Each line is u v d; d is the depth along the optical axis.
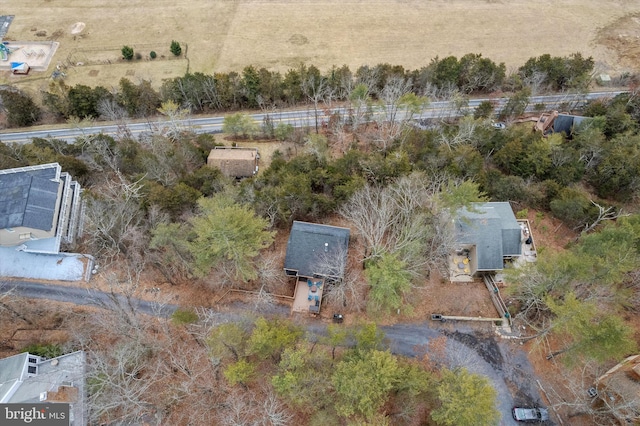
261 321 34.34
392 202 42.16
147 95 74.88
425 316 42.91
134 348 35.69
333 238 45.34
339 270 41.00
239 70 87.50
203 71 87.44
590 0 108.75
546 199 52.75
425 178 48.09
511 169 58.34
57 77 85.44
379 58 91.12
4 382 34.41
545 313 42.03
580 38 97.81
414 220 40.97
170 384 36.81
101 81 84.81
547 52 94.31
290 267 44.66
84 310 42.44
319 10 103.19
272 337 33.69
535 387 38.12
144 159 54.22
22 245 45.22
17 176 47.03
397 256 38.34
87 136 65.56
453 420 29.80
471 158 54.75
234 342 33.47
